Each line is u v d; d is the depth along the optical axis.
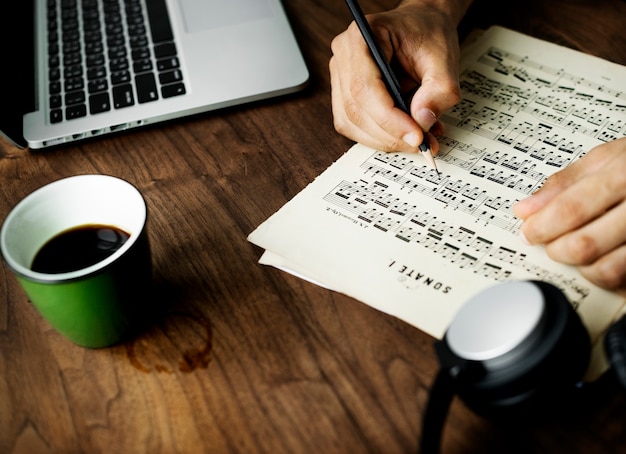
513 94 0.69
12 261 0.45
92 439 0.46
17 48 0.79
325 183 0.61
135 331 0.52
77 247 0.51
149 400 0.47
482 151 0.63
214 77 0.71
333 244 0.55
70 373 0.50
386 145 0.63
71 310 0.46
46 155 0.69
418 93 0.63
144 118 0.68
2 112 0.68
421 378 0.47
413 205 0.58
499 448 0.43
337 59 0.69
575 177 0.55
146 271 0.49
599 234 0.49
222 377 0.48
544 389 0.40
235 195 0.62
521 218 0.55
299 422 0.45
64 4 0.84
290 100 0.71
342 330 0.50
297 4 0.85
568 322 0.40
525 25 0.77
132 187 0.49
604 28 0.76
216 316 0.52
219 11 0.79
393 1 0.83
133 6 0.82
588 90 0.68
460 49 0.75
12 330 0.53
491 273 0.52
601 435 0.42
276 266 0.55
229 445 0.45
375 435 0.44
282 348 0.49
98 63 0.74
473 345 0.40
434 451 0.40
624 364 0.38
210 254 0.57
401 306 0.50
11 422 0.47
